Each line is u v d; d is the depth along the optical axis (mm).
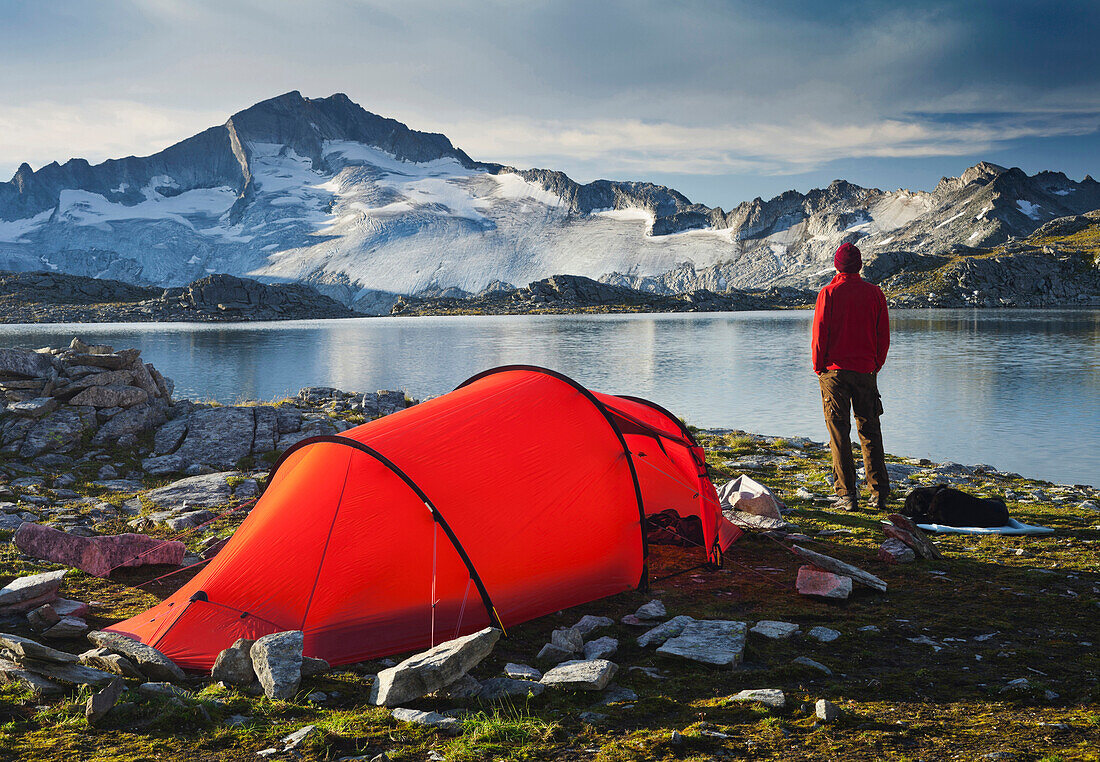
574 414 8367
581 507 7777
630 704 5051
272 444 16312
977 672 5594
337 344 92188
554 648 6188
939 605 7262
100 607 7660
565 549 7539
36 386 16734
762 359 59281
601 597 7773
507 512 7320
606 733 4625
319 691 5504
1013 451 21797
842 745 4359
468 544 6984
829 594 7449
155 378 18641
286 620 6637
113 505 12234
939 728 4574
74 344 18125
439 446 7539
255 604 6770
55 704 5188
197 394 40281
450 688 5367
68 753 4461
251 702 5250
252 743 4605
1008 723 4625
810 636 6422
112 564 8805
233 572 7051
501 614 7008
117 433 16266
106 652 6086
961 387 38625
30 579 7355
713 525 9211
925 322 132125
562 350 73688
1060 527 10281
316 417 18062
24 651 5621
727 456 16688
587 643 6355
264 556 7074
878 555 8891
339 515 7098
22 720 4961
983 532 10016
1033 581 7941
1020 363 52500
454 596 6898
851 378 11359
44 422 15867
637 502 8227
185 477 14422
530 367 9078
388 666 6270
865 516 11023
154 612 6945
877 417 11562
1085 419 27812
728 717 4824
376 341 98688
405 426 7828
